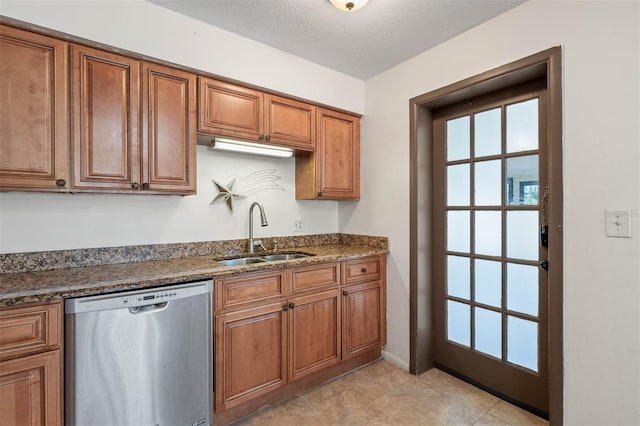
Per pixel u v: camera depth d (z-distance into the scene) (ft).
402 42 6.88
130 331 4.56
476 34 6.28
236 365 5.68
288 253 8.03
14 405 3.90
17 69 4.52
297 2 5.54
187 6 5.65
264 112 7.00
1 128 4.42
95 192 5.34
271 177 8.41
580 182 4.92
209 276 5.32
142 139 5.49
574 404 4.98
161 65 5.71
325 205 9.48
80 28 4.93
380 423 5.72
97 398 4.33
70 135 4.88
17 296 3.87
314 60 7.69
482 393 6.71
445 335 7.62
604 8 4.68
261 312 5.99
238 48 6.56
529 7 5.49
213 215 7.42
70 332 4.19
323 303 6.95
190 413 5.10
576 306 4.97
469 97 6.96
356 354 7.56
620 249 4.57
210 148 7.17
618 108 4.57
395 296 8.00
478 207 6.91
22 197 5.30
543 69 5.56
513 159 6.34
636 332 4.44
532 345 6.07
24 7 4.52
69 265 5.66
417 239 7.50
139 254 6.41
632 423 4.48
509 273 6.41
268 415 5.96
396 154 7.95
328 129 8.22
